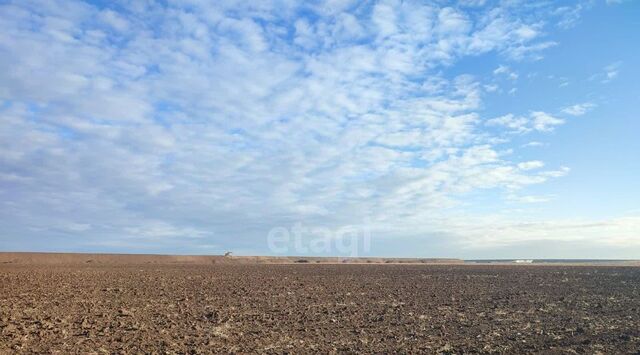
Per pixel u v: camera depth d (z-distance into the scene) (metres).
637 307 23.28
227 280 38.12
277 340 15.51
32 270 48.34
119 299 24.73
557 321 19.30
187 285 33.19
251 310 21.64
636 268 65.38
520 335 16.56
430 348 14.61
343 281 38.25
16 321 17.92
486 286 34.47
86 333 16.05
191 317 19.53
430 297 27.28
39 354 13.22
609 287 33.75
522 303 24.73
